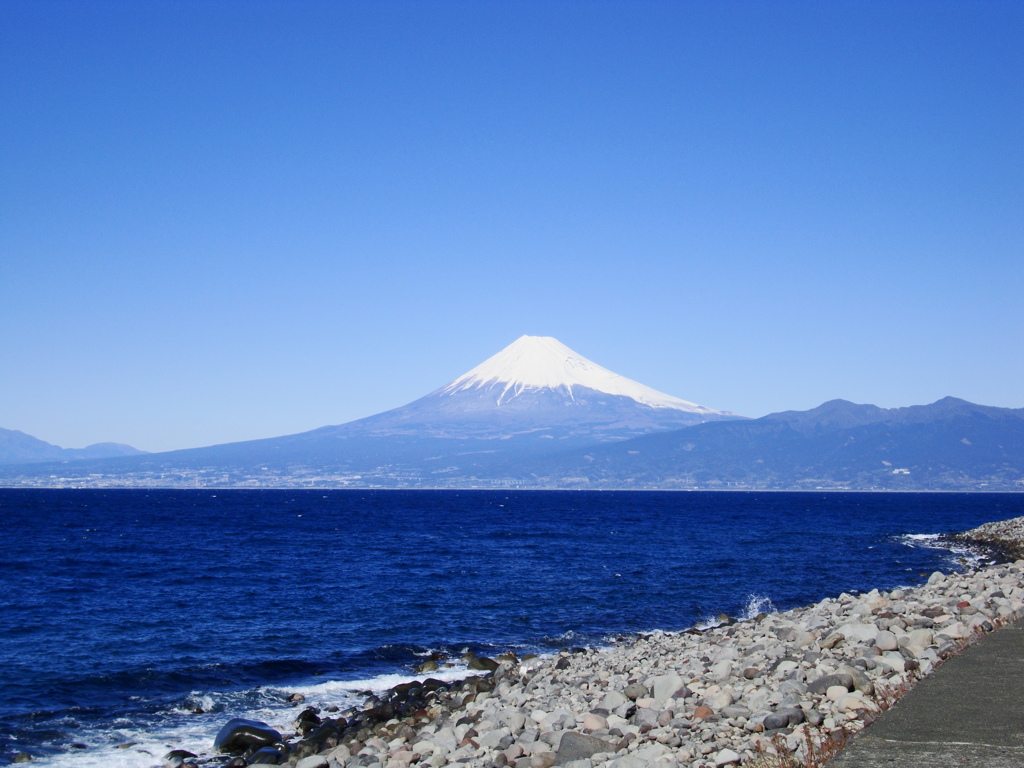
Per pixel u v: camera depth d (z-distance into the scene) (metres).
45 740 18.84
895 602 20.86
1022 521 80.56
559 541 77.88
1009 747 8.36
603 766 10.66
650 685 15.66
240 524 108.62
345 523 112.62
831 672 13.11
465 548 69.38
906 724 9.21
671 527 105.00
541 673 21.33
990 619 16.31
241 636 30.66
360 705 21.72
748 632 22.33
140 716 20.77
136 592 41.56
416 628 32.56
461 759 13.23
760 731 11.06
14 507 164.12
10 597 39.62
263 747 17.91
